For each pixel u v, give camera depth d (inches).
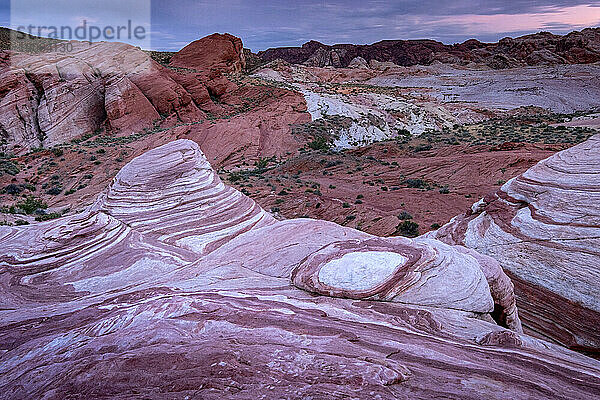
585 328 302.8
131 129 2118.6
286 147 1908.2
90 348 153.3
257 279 277.7
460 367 142.3
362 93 3425.2
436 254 255.1
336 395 109.9
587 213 339.0
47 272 306.0
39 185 1359.5
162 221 392.2
